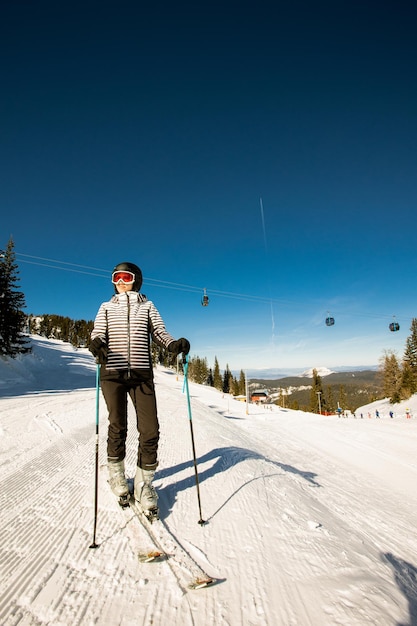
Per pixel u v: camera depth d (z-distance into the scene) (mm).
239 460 4305
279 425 21406
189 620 1452
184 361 2658
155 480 3275
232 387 94438
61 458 4168
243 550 2035
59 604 1537
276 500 3010
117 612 1494
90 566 1843
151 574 1773
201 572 1784
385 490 7812
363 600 1607
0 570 1789
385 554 2604
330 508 3859
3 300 27594
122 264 2887
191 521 2400
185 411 10469
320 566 1909
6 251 28625
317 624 1436
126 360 2537
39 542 2100
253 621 1449
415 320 50969
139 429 2613
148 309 2752
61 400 12164
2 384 20844
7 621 1418
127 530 2258
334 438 16938
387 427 21203
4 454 4367
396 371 58719
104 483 3152
